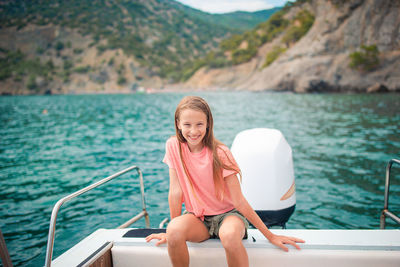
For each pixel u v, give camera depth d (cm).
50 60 14025
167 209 360
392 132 880
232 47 11631
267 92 5109
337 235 135
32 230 317
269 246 130
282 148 237
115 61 14138
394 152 625
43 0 18988
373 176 464
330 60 4406
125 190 433
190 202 146
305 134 887
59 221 335
